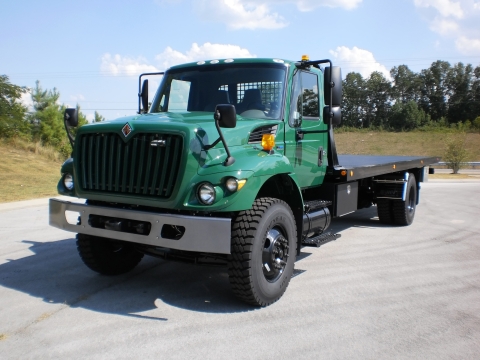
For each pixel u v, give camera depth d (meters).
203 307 4.46
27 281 5.24
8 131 22.31
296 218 5.12
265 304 4.46
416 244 7.33
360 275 5.58
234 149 4.42
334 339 3.74
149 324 4.03
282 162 4.62
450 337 3.80
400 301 4.66
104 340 3.69
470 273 5.68
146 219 4.10
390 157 10.56
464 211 11.05
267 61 5.41
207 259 4.66
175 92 5.75
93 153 4.58
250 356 3.43
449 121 97.00
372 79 93.69
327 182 6.46
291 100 5.36
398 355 3.47
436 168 34.53
